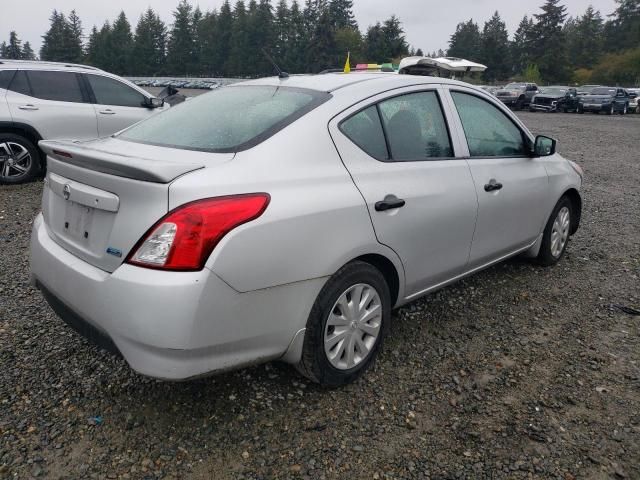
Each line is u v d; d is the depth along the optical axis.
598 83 89.19
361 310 2.93
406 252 3.14
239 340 2.42
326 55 90.62
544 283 4.57
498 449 2.54
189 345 2.26
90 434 2.54
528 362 3.31
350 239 2.75
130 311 2.25
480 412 2.81
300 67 97.25
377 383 3.04
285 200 2.51
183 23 103.19
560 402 2.91
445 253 3.47
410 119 3.33
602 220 6.80
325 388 2.94
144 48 104.38
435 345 3.48
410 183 3.14
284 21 98.50
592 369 3.25
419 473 2.39
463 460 2.47
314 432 2.62
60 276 2.62
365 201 2.84
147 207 2.30
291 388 2.95
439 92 3.60
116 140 3.10
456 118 3.66
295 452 2.49
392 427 2.68
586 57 112.00
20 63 7.63
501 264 5.00
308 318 2.68
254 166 2.52
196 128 2.96
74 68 7.98
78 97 7.91
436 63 16.91
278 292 2.50
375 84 3.23
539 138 4.32
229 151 2.60
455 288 4.41
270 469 2.38
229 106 3.14
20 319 3.58
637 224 6.62
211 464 2.40
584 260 5.20
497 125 4.09
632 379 3.15
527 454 2.51
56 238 2.81
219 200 2.32
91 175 2.51
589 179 9.78
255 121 2.84
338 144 2.86
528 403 2.90
